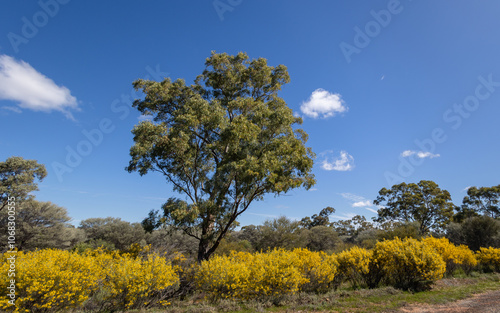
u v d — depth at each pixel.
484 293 7.64
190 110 12.56
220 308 6.52
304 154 13.05
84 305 6.52
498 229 24.59
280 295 7.31
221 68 16.61
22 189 28.17
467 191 45.88
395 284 8.89
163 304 6.99
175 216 10.92
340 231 66.88
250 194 13.16
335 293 7.89
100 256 9.02
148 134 11.85
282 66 17.25
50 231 30.12
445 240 13.33
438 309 5.95
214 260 7.92
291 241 30.19
